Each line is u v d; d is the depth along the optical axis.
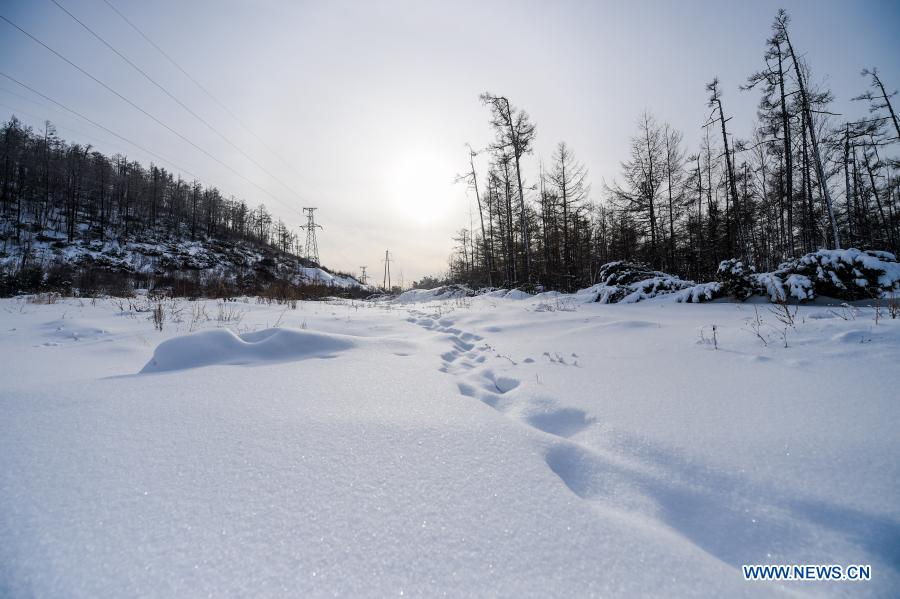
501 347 4.46
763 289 8.91
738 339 3.64
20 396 2.11
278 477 1.31
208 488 1.23
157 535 1.01
